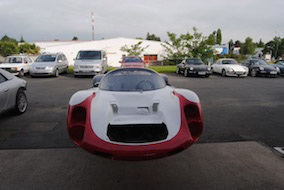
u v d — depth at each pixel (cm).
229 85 980
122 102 248
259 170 248
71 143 323
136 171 247
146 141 211
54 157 278
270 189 212
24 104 497
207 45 2308
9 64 1252
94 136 214
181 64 1474
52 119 443
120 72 333
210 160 272
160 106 245
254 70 1398
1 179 229
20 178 231
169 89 306
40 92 777
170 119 231
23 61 1316
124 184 222
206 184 221
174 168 254
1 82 422
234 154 288
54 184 221
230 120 440
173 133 219
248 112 504
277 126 403
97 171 246
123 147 203
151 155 204
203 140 336
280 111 514
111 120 225
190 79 1231
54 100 638
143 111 236
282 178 231
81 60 1265
